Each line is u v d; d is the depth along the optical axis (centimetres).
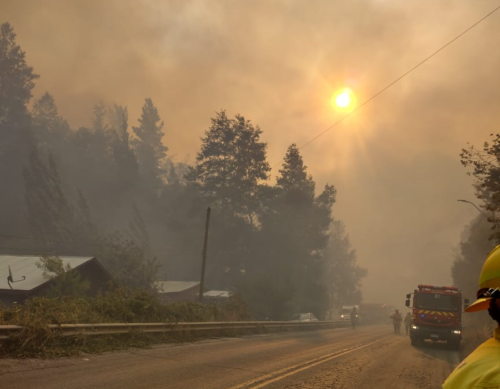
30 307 1339
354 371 1338
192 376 1077
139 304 1930
